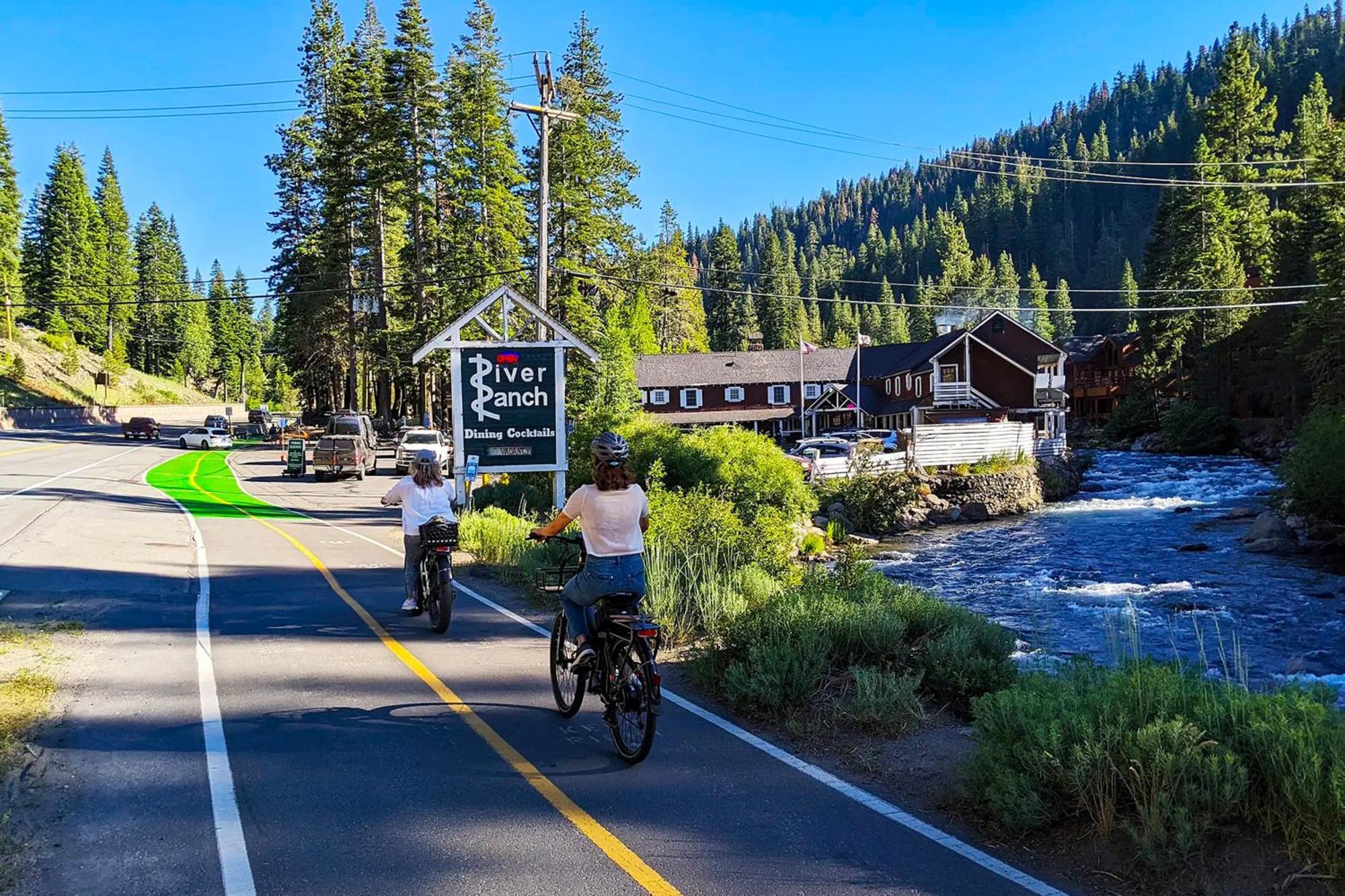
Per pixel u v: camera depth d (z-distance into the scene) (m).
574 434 22.83
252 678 7.35
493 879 4.05
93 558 13.17
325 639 8.80
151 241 119.69
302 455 38.12
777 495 20.38
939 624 7.80
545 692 7.16
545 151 23.28
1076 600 16.08
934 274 167.00
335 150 53.09
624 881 4.05
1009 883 4.08
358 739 5.93
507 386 17.41
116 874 4.04
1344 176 49.72
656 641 5.65
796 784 5.27
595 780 5.30
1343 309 39.75
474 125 49.00
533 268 51.34
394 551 15.59
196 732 5.99
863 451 32.66
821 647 7.08
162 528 18.03
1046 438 41.25
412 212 50.31
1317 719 4.17
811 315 144.00
